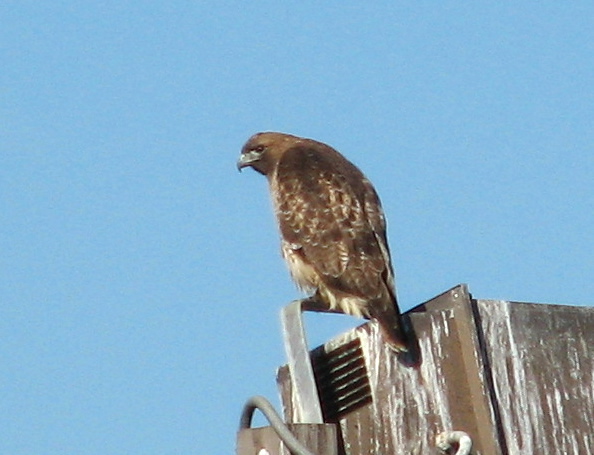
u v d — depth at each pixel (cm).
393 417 1028
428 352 1025
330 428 941
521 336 1053
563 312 1081
